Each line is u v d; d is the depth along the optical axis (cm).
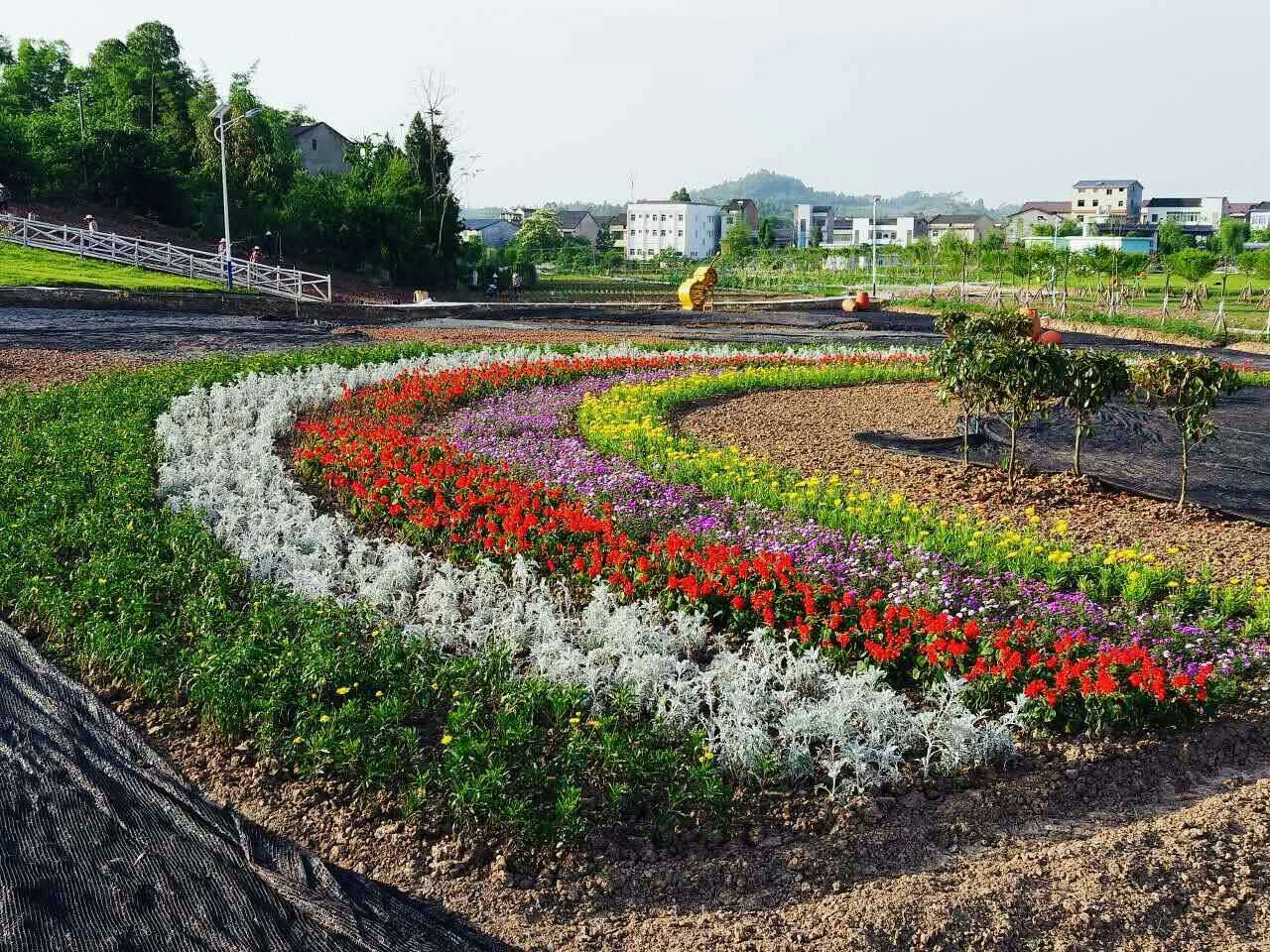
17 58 6750
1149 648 825
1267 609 875
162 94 6556
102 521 1026
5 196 4531
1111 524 1166
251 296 3722
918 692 776
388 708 684
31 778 612
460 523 1070
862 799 641
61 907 505
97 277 3625
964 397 1358
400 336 2975
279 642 783
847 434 1619
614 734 667
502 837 614
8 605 920
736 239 10425
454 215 6153
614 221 15288
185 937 494
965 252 6209
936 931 516
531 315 3862
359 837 621
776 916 546
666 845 614
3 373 2025
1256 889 542
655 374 2162
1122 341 3412
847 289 6881
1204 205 15138
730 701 712
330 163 7469
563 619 871
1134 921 519
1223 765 686
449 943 519
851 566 964
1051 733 720
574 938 539
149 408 1587
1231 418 1773
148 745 700
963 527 1093
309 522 1084
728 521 1134
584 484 1231
